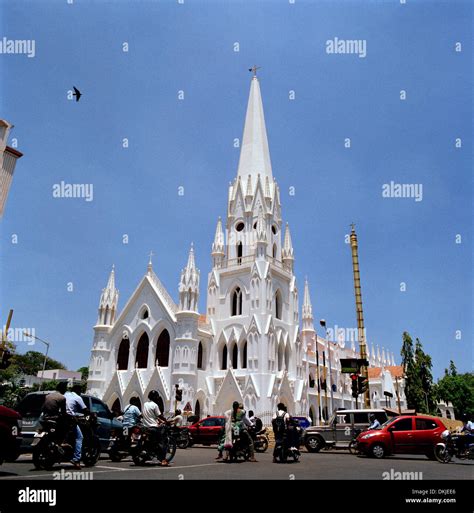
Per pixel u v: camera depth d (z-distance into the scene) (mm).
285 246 63906
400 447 24359
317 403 65625
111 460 19250
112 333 59312
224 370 54594
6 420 13914
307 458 24312
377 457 24641
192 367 51375
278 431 20875
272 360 51812
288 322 59625
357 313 56938
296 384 56031
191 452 28188
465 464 21781
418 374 87438
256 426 30594
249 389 50125
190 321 52656
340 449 33000
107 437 20828
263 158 65375
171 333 53781
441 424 24438
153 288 57375
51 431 14812
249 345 52281
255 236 59000
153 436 17281
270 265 56469
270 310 54531
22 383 82750
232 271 58719
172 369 51812
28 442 19000
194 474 14586
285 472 16000
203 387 53656
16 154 23906
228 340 55188
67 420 14953
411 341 89750
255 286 54688
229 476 14273
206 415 52344
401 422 24938
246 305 55812
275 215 63250
